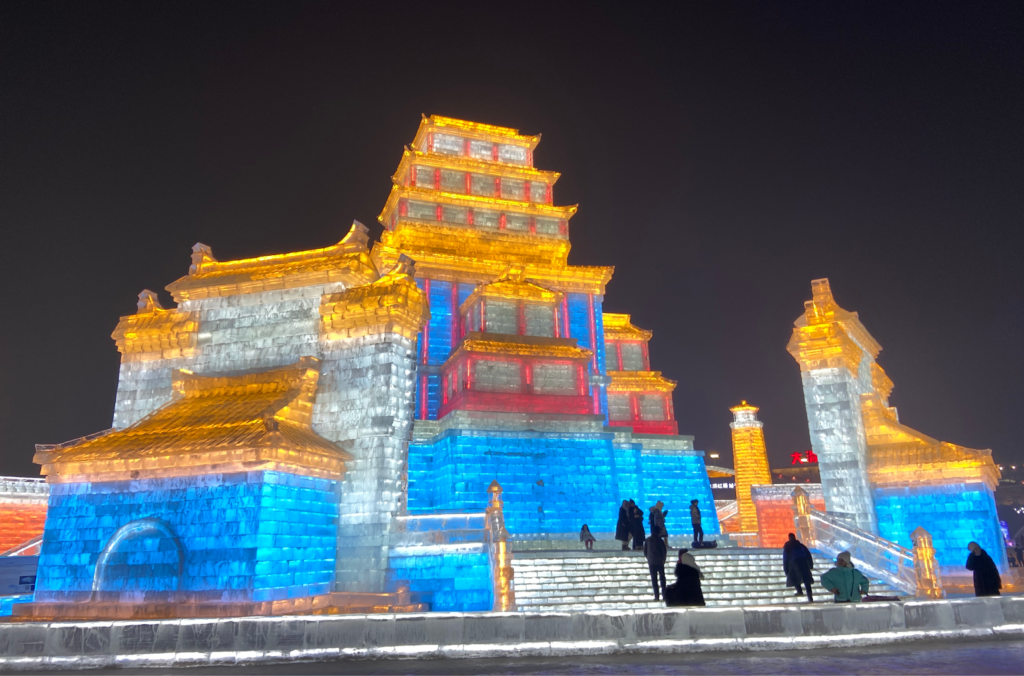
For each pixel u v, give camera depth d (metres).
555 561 22.05
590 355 37.81
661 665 10.57
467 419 34.38
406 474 22.19
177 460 19.45
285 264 25.83
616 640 11.88
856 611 12.62
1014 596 13.70
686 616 12.20
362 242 25.38
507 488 33.56
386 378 22.50
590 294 46.34
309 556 19.98
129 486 20.11
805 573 17.31
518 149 52.22
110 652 11.21
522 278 41.78
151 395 25.14
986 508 26.61
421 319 23.97
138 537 19.47
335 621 11.66
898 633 12.60
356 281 24.75
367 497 21.55
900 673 9.67
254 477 18.91
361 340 23.28
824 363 29.16
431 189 47.16
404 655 11.42
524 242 47.97
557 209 48.97
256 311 25.00
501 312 39.94
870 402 30.94
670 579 21.80
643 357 51.47
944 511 27.36
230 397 22.94
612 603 19.86
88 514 20.22
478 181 49.38
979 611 13.33
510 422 35.03
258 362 24.30
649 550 18.83
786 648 12.00
